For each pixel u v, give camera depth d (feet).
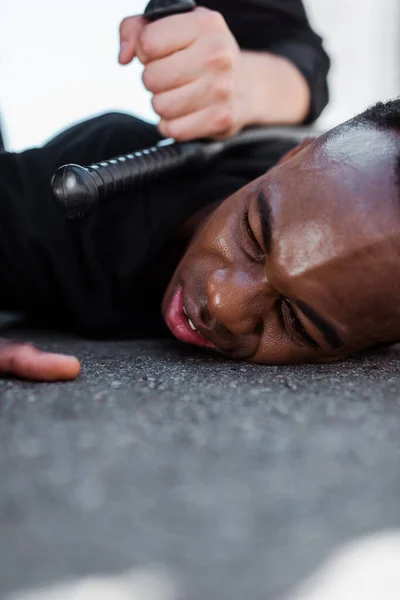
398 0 12.72
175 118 4.26
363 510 1.85
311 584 1.55
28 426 2.39
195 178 4.38
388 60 12.81
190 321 3.70
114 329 4.50
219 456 2.17
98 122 4.46
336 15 12.90
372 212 3.12
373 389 3.04
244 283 3.36
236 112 4.46
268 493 1.93
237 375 3.28
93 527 1.74
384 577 1.57
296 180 3.33
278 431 2.41
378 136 3.29
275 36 5.62
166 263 4.37
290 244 3.21
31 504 1.84
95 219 4.17
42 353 3.06
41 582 1.53
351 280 3.17
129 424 2.43
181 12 4.19
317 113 5.60
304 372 3.40
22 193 4.17
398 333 3.44
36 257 4.25
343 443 2.30
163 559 1.62
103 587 1.52
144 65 4.29
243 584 1.54
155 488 1.94
